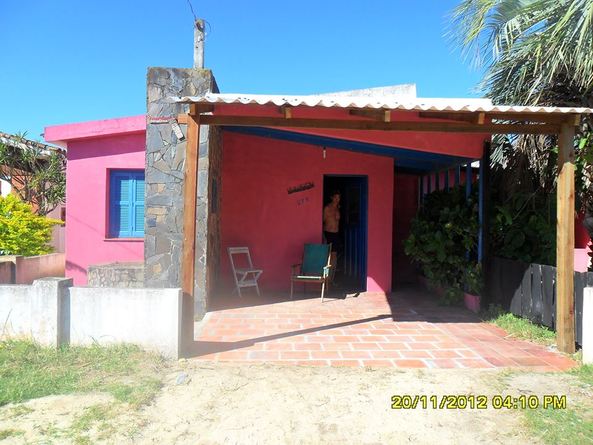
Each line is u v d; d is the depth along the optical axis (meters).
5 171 13.52
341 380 4.28
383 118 5.11
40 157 13.98
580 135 6.72
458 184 8.48
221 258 8.80
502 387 4.11
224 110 5.35
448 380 4.29
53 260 11.00
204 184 6.92
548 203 7.06
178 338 4.82
